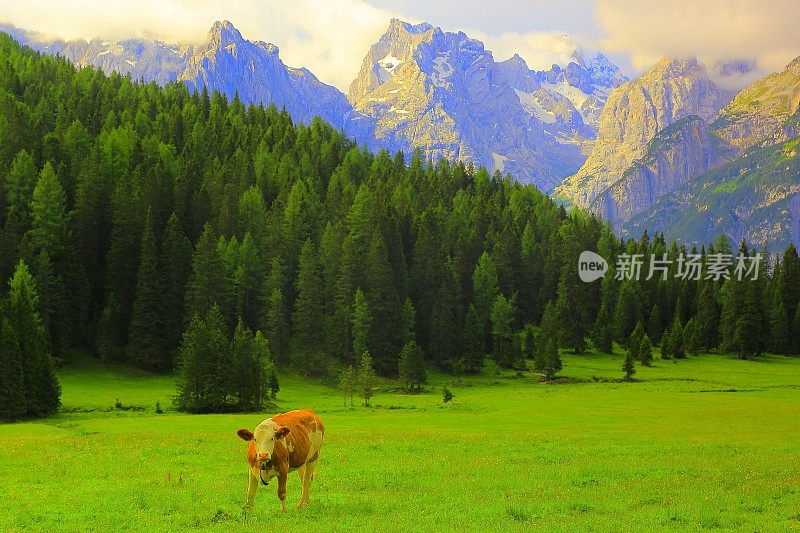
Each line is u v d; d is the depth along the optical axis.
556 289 195.75
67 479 33.19
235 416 89.12
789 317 187.38
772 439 51.56
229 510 24.45
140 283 132.38
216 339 103.75
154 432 60.31
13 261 131.75
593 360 163.25
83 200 146.75
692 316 187.50
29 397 89.25
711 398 107.25
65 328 127.69
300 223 169.00
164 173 166.50
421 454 41.47
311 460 25.09
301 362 139.62
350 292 150.25
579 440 49.69
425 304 164.25
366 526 21.34
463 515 23.44
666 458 38.97
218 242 157.62
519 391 127.75
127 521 23.22
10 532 21.89
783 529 21.33
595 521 22.58
